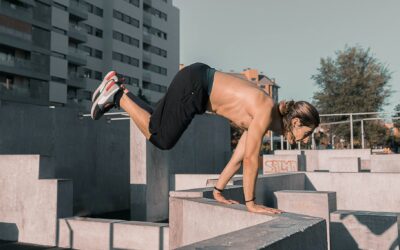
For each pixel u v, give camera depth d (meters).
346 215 5.95
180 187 12.38
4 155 9.52
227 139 19.94
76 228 8.38
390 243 5.63
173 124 2.78
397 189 9.94
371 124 33.97
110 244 7.82
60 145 11.79
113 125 13.78
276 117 2.74
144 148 11.68
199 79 2.75
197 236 4.01
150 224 7.63
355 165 14.26
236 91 2.74
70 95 44.56
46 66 39.56
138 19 54.47
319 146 35.56
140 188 11.63
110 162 13.58
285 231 2.19
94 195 12.85
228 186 5.66
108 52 49.53
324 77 35.97
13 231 9.23
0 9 34.78
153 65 58.38
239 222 3.19
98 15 49.25
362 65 35.22
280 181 8.91
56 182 8.79
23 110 10.80
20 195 9.24
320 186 10.67
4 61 35.19
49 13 40.09
